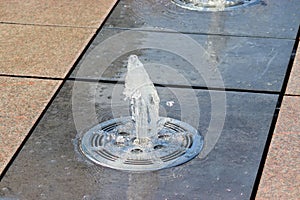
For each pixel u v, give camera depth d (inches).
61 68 256.5
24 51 271.4
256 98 231.8
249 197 178.9
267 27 291.3
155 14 308.0
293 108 224.7
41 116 222.4
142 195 180.7
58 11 313.3
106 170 191.9
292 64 257.0
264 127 213.3
